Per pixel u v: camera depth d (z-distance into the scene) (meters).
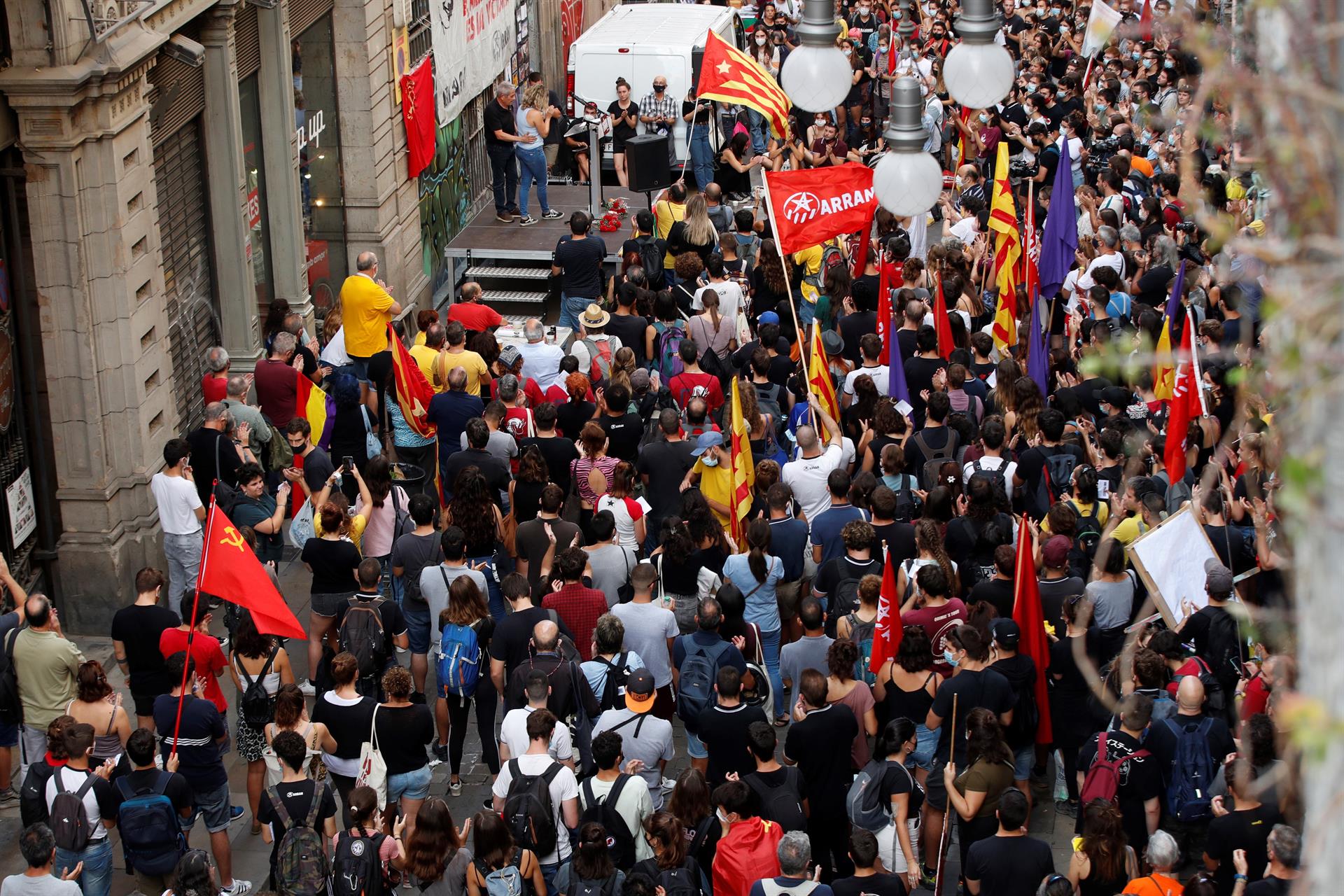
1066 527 11.87
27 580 14.56
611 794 9.48
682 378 15.87
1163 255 17.88
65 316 14.31
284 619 10.98
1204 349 14.12
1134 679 10.06
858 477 13.27
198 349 17.80
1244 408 3.57
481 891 9.20
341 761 10.53
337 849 9.25
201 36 17.39
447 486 14.18
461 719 12.01
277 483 15.84
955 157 30.48
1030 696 10.61
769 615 12.33
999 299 17.67
